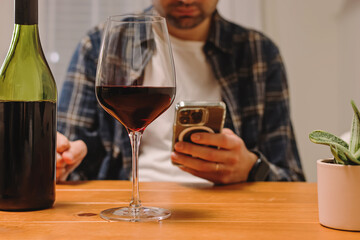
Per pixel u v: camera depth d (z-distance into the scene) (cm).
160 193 90
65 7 269
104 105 67
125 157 161
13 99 70
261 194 89
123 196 86
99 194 88
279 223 64
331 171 61
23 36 73
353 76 273
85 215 69
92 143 164
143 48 65
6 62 72
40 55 74
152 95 65
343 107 273
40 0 264
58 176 107
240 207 76
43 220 65
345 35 271
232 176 105
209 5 158
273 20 262
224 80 166
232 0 262
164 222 65
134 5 269
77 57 173
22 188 69
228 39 170
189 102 93
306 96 274
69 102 167
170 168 156
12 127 69
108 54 65
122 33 65
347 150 60
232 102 165
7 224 63
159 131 159
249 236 58
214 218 67
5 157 69
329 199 61
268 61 174
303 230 61
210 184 103
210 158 103
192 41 169
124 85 64
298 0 270
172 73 67
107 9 270
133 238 56
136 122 67
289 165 161
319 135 63
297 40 272
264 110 171
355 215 60
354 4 270
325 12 271
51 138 72
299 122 275
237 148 106
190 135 102
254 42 174
